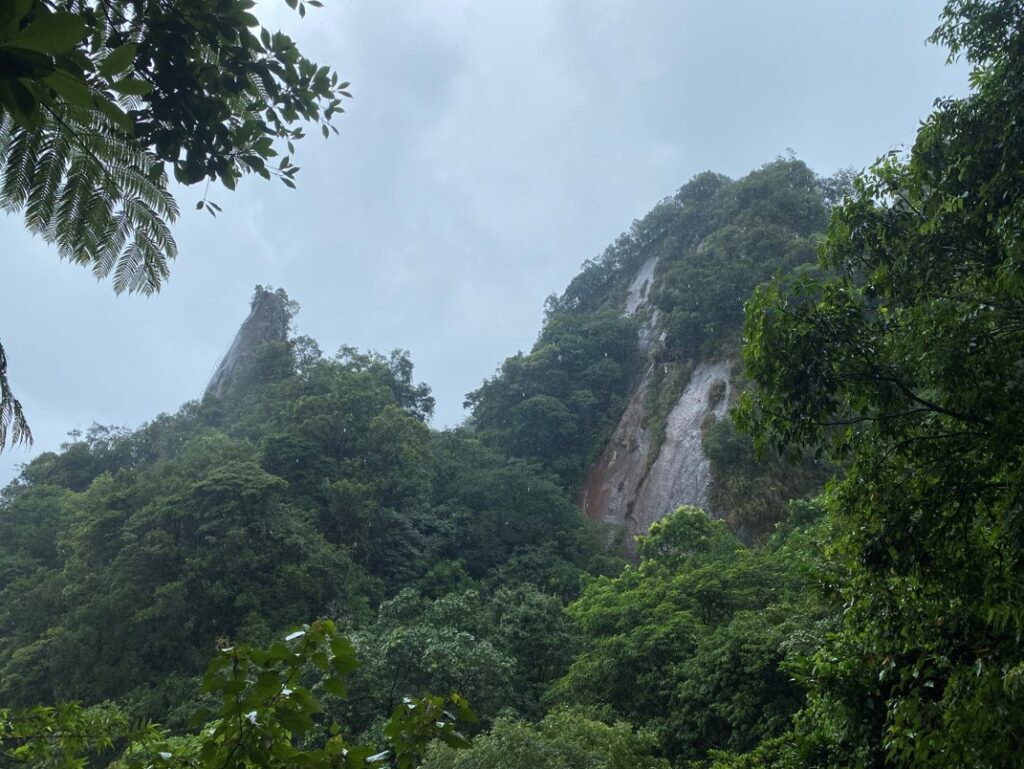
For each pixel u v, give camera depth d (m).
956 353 5.92
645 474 48.28
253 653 2.65
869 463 6.84
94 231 3.23
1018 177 6.79
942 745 5.67
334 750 3.00
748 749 14.93
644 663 19.75
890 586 7.02
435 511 44.44
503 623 26.09
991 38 7.39
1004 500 6.25
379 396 45.19
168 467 34.88
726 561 26.69
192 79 3.70
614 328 60.28
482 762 14.47
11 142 2.91
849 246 8.15
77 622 27.14
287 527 31.86
